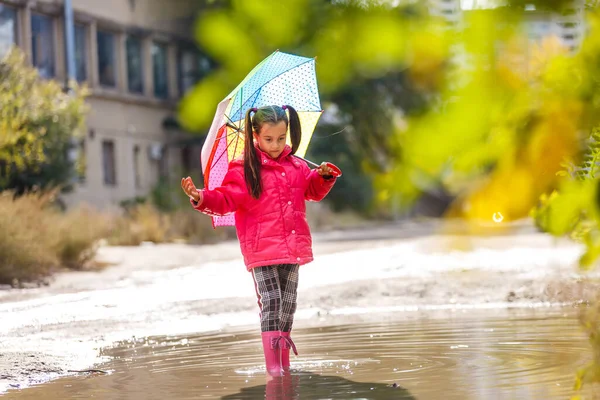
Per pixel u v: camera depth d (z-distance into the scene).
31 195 19.00
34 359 6.83
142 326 9.37
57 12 34.78
